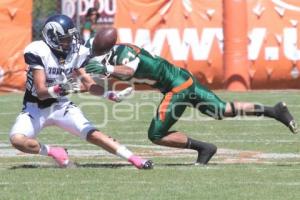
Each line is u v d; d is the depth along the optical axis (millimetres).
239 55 45688
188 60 46219
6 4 43531
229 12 45438
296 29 46906
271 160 20500
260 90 46562
